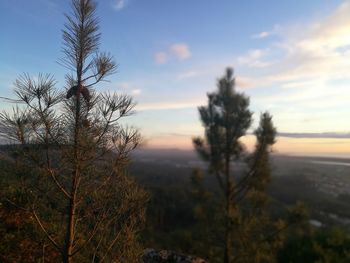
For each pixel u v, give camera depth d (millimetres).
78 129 3928
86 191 4164
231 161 10602
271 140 10211
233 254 9883
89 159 3953
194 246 10477
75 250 4336
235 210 9945
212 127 10648
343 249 9094
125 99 4023
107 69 4129
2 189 5367
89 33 4098
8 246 5227
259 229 9695
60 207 4293
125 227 4668
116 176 4316
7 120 3484
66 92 4012
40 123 3658
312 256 9094
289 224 9359
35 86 3584
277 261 9617
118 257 4531
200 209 10438
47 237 4551
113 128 4066
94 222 4512
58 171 3965
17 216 5543
